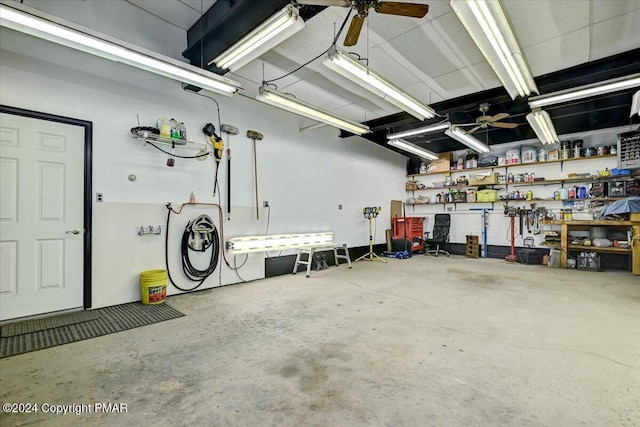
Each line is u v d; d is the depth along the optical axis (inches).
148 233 155.9
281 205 225.0
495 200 303.6
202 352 97.0
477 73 166.9
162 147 162.4
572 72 158.1
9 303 120.3
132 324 121.0
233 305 147.3
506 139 296.4
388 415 66.7
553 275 219.9
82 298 136.9
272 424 63.8
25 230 123.6
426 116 186.9
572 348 99.5
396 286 185.8
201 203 177.8
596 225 248.5
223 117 190.4
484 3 92.1
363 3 83.4
